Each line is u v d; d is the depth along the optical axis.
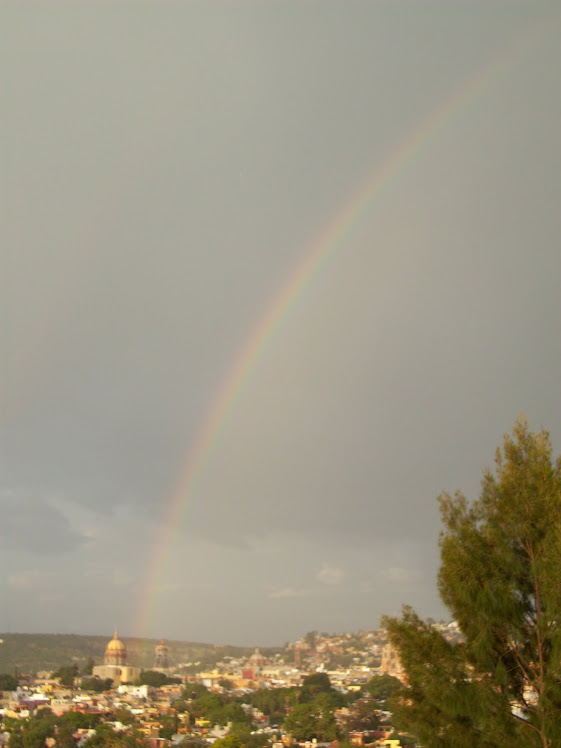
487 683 15.66
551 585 15.26
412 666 16.42
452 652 16.34
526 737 15.16
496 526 17.03
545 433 17.70
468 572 16.30
